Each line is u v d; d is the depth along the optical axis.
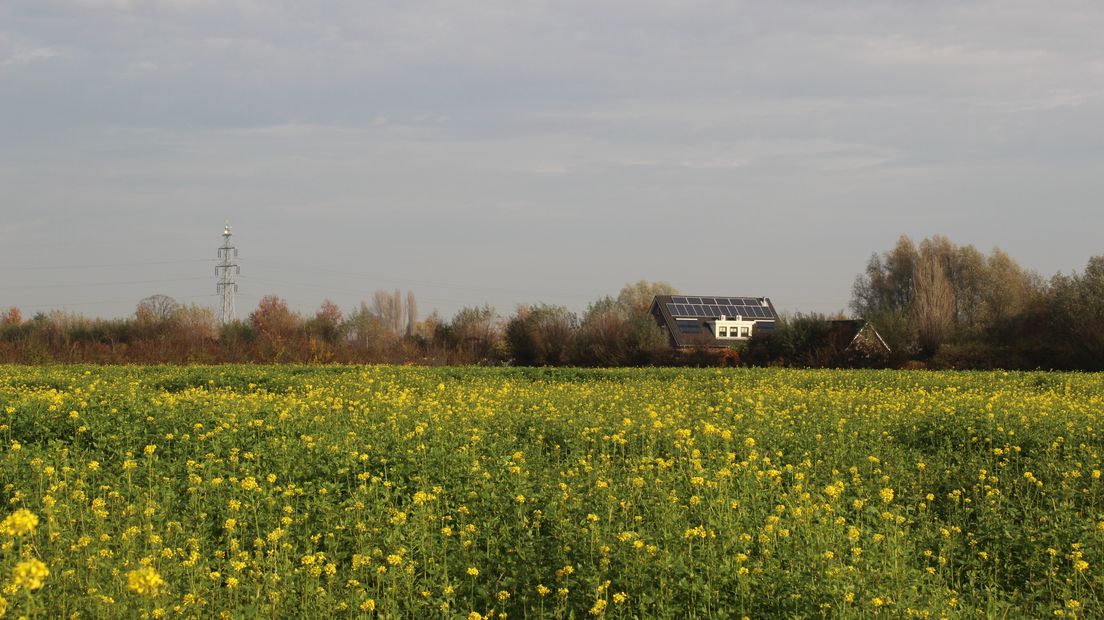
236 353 45.59
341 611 7.86
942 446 15.91
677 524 9.34
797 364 46.69
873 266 80.06
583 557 8.75
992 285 70.38
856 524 10.49
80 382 26.70
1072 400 22.50
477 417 17.12
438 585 8.44
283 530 9.30
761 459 13.41
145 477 12.11
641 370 34.97
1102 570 9.43
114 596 7.45
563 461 14.38
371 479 11.98
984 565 10.26
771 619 7.63
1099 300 43.09
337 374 30.89
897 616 7.56
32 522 5.87
